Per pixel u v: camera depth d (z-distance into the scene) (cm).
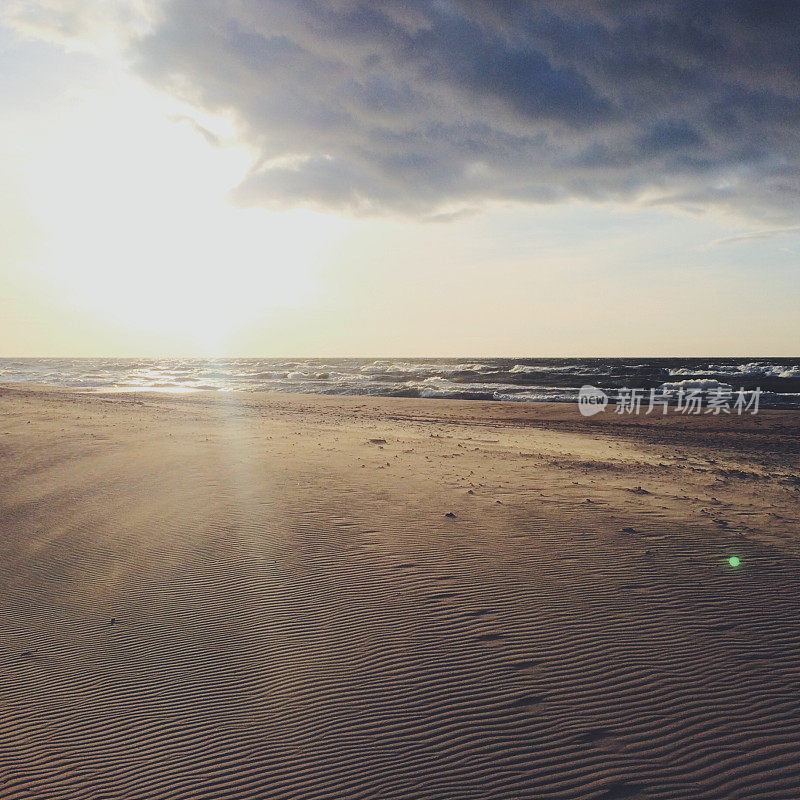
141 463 1552
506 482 1320
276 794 436
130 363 16425
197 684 586
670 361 14462
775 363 12438
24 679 616
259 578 808
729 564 782
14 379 8400
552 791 418
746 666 548
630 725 479
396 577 778
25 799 446
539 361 15650
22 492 1309
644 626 626
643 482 1430
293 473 1397
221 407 3738
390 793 427
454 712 510
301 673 588
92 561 918
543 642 605
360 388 6372
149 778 463
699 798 402
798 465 2033
